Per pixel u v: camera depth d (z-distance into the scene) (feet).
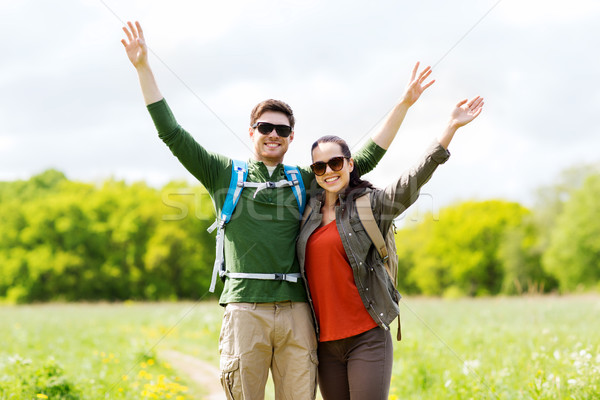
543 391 15.19
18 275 182.39
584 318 34.32
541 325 29.68
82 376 20.66
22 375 18.69
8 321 51.19
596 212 153.48
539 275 177.88
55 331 40.16
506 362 19.10
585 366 15.90
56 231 186.50
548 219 180.14
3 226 189.78
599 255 152.97
